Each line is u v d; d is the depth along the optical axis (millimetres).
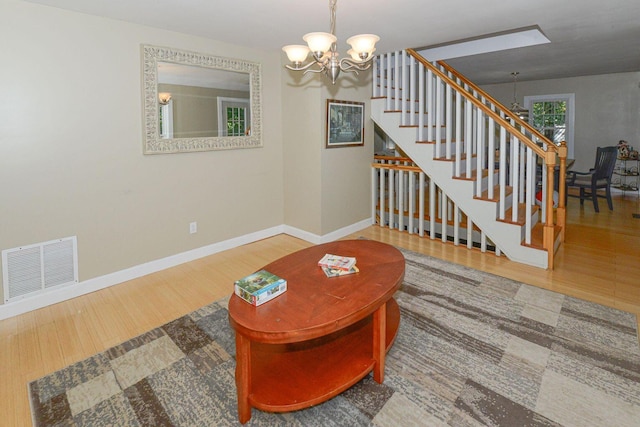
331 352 2008
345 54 4023
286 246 4195
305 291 1908
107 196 3102
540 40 4246
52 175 2801
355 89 4363
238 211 4137
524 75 6980
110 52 2986
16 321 2629
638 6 2855
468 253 3875
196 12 2791
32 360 2186
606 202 6199
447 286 3090
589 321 2512
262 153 4281
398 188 4621
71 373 2061
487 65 5805
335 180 4309
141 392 1902
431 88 4031
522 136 3398
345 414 1743
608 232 4527
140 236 3346
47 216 2807
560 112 7676
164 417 1738
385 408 1775
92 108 2943
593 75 7125
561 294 2916
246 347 1642
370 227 4867
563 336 2342
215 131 3770
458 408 1766
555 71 6531
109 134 3057
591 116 7285
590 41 4141
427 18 2961
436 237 4469
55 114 2770
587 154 7414
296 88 4184
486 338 2338
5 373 2070
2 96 2541
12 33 2539
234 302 1790
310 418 1723
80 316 2689
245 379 1663
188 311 2748
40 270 2805
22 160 2660
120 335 2438
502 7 2762
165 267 3553
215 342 2338
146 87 3205
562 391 1863
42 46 2666
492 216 3703
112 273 3193
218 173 3889
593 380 1940
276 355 1982
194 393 1893
